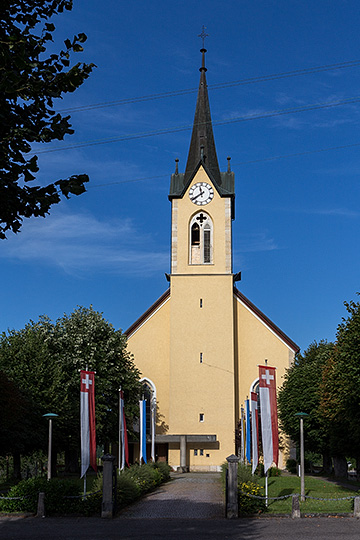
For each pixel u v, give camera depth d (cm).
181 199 6462
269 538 2067
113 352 5741
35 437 4778
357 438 3922
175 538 2089
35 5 1145
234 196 6450
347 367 3775
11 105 1102
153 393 6338
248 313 6438
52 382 5059
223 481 3678
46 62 1116
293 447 6109
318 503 3050
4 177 1099
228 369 6100
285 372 6281
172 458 5931
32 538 2114
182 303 6259
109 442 5878
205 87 6875
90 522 2531
